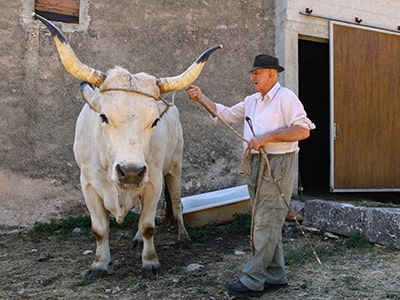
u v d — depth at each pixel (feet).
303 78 40.68
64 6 21.22
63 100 20.65
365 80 24.39
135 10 21.86
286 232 17.43
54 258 14.76
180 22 22.53
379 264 13.03
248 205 19.99
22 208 19.60
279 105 10.02
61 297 10.73
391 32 25.08
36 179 19.90
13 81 20.01
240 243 16.66
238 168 22.72
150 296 10.64
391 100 25.13
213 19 23.04
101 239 12.55
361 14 24.49
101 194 12.21
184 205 20.03
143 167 9.52
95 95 10.68
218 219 19.53
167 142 14.65
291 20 22.88
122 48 21.59
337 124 23.47
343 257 13.91
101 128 10.98
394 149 25.11
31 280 12.27
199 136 22.18
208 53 11.30
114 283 11.75
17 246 16.60
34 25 20.44
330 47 23.49
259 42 23.70
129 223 19.71
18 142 19.83
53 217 19.95
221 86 22.91
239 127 22.89
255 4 23.73
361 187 23.99
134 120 9.84
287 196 10.08
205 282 11.67
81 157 12.57
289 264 13.15
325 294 10.58
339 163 23.44
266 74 10.18
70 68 10.28
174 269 13.09
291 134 9.51
